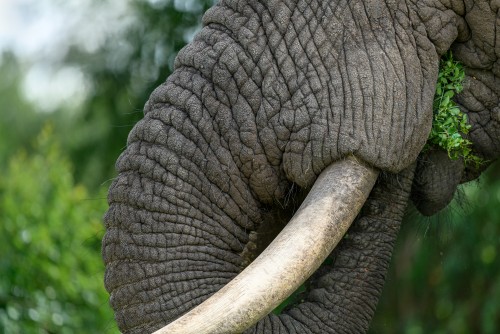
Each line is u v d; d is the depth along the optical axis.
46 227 14.15
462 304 16.44
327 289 7.04
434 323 16.88
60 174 14.91
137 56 17.48
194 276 6.62
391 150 6.61
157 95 6.79
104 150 19.42
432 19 6.80
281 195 6.74
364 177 6.57
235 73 6.67
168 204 6.63
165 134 6.68
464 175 7.50
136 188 6.68
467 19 6.89
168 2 16.55
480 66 6.98
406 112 6.67
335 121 6.58
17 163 15.05
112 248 6.72
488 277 16.36
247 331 6.73
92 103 19.14
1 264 13.87
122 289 6.69
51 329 13.88
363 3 6.73
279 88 6.64
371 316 7.12
